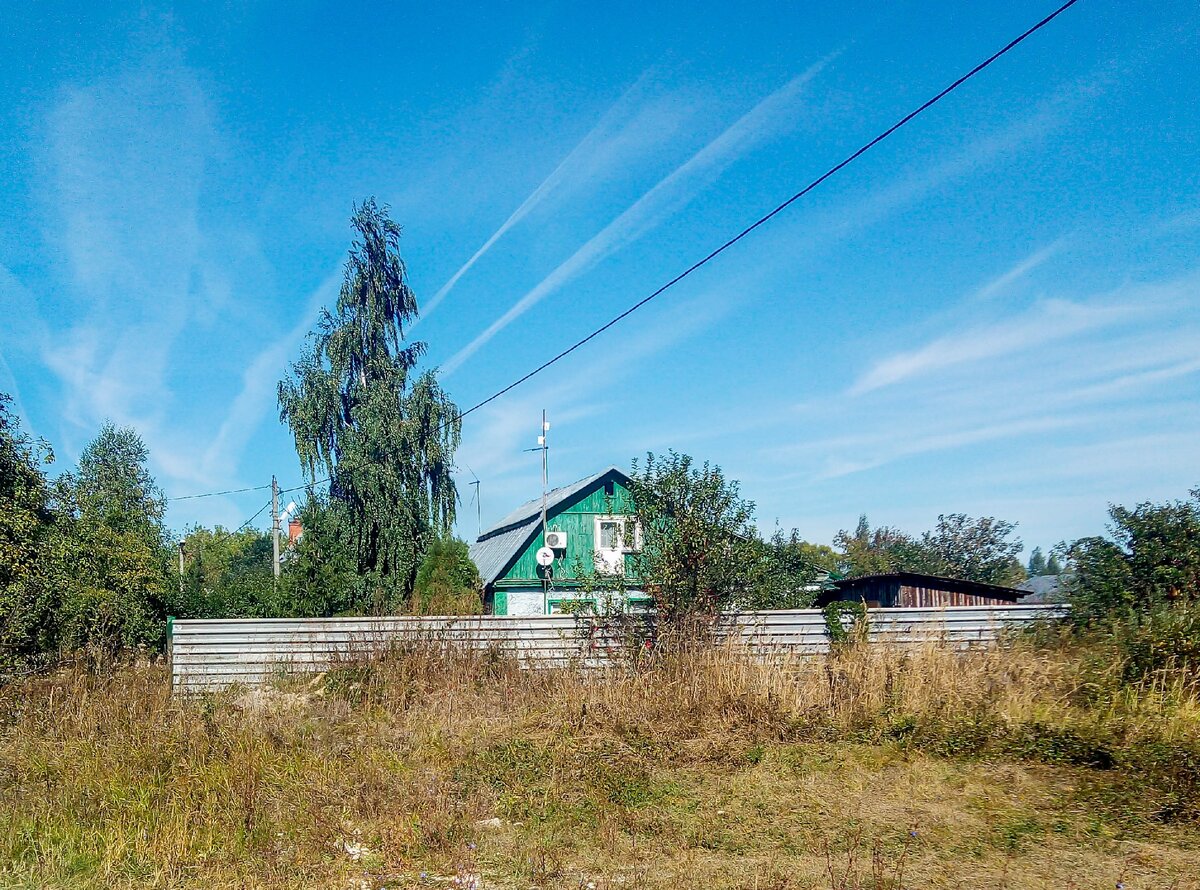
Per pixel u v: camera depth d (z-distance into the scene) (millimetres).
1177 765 8008
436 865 6582
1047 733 9273
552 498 31656
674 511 15117
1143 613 12367
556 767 8945
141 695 11609
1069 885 5914
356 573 22375
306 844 6949
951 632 15227
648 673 12297
